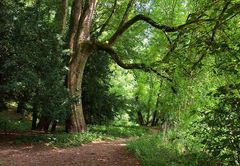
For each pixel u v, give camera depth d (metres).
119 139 19.92
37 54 14.80
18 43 14.17
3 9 13.88
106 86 25.34
